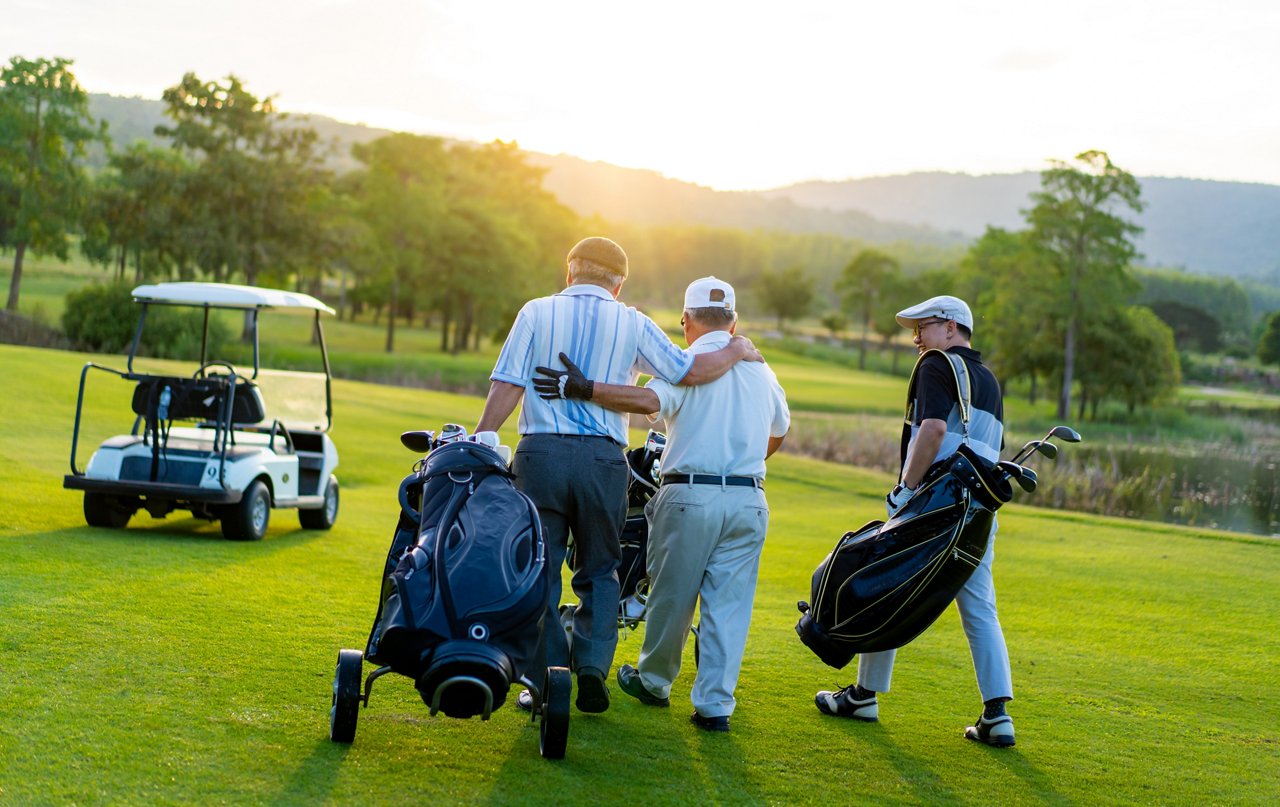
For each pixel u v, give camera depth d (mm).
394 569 3734
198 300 7820
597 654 3924
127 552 6859
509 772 3494
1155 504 21250
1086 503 20797
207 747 3426
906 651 6125
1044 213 63844
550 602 3945
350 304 105438
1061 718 4859
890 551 4074
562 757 3680
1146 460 32062
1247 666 6203
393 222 75062
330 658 4648
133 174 60469
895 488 4367
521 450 4016
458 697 3260
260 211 59812
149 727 3559
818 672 5395
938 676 5555
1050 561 10078
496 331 79562
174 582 5977
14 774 3043
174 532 8445
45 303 66125
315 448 9586
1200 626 7336
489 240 77875
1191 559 10484
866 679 4547
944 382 4223
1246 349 145875
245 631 4988
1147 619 7520
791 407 49000
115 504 8211
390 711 4070
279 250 60562
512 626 3312
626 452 4613
